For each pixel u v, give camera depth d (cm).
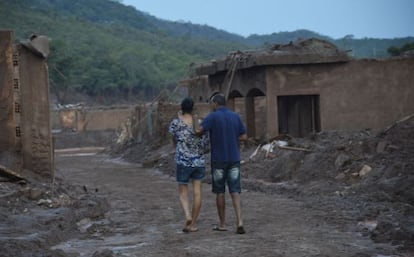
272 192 1620
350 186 1488
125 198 1609
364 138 1739
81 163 3266
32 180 1410
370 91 2464
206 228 1088
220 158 1038
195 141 1068
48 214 1162
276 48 2478
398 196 1308
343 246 902
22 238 939
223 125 1041
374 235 959
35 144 1467
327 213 1213
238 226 1023
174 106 3275
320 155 1725
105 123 5625
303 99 2584
